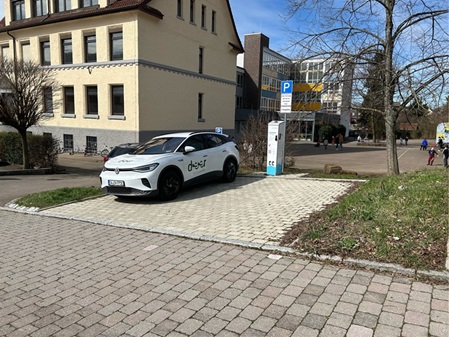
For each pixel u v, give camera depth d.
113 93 21.53
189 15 24.14
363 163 24.06
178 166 8.17
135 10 19.59
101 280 3.86
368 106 11.36
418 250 3.97
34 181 12.13
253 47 44.22
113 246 4.98
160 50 21.72
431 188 5.94
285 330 2.82
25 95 13.55
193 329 2.88
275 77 48.12
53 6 23.42
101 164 18.23
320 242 4.50
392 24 9.41
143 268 4.15
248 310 3.14
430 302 3.13
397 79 9.29
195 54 25.03
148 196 7.60
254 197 7.99
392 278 3.61
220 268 4.06
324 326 2.85
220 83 28.39
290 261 4.18
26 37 24.53
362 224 4.84
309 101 10.92
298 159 26.67
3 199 8.90
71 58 22.94
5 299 3.49
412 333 2.71
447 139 38.53
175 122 23.61
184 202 7.71
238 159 10.52
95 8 21.45
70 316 3.14
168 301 3.34
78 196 8.38
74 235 5.58
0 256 4.73
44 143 14.98
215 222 5.97
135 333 2.85
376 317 2.94
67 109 23.56
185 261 4.31
